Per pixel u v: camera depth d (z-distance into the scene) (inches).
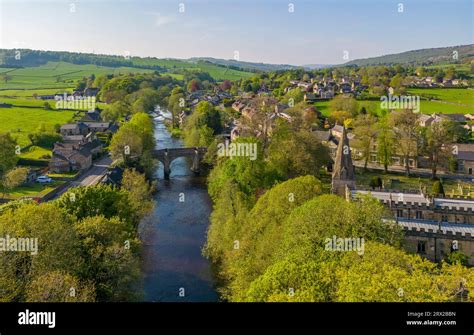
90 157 7190.0
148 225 4392.2
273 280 2112.5
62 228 2503.7
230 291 3014.3
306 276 2087.8
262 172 4473.4
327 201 2812.5
